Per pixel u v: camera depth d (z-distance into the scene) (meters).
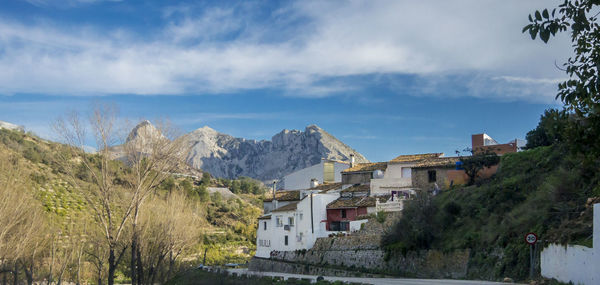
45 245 51.91
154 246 46.59
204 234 93.94
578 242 19.94
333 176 84.88
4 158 51.97
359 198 55.88
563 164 33.03
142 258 44.53
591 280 17.73
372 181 56.06
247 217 120.94
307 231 54.47
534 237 24.16
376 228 45.75
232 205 127.50
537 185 34.59
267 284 32.72
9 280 49.53
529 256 25.84
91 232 52.00
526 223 28.66
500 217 33.09
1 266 43.75
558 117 14.77
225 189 150.00
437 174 51.53
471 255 32.09
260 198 164.88
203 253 78.44
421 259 36.72
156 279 47.75
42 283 52.59
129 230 42.00
